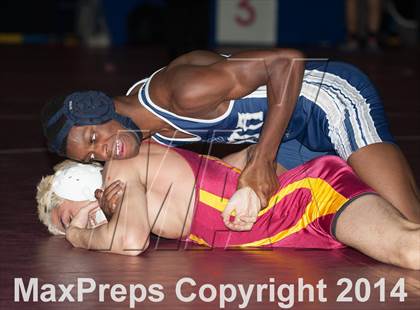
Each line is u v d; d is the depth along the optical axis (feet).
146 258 13.19
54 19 56.95
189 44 40.32
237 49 47.91
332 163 13.64
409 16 57.36
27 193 17.12
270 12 52.80
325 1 54.13
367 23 51.70
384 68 44.29
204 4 40.16
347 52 51.24
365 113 14.26
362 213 12.78
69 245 13.85
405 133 24.62
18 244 13.85
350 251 13.57
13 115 27.55
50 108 13.19
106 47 53.26
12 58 47.06
